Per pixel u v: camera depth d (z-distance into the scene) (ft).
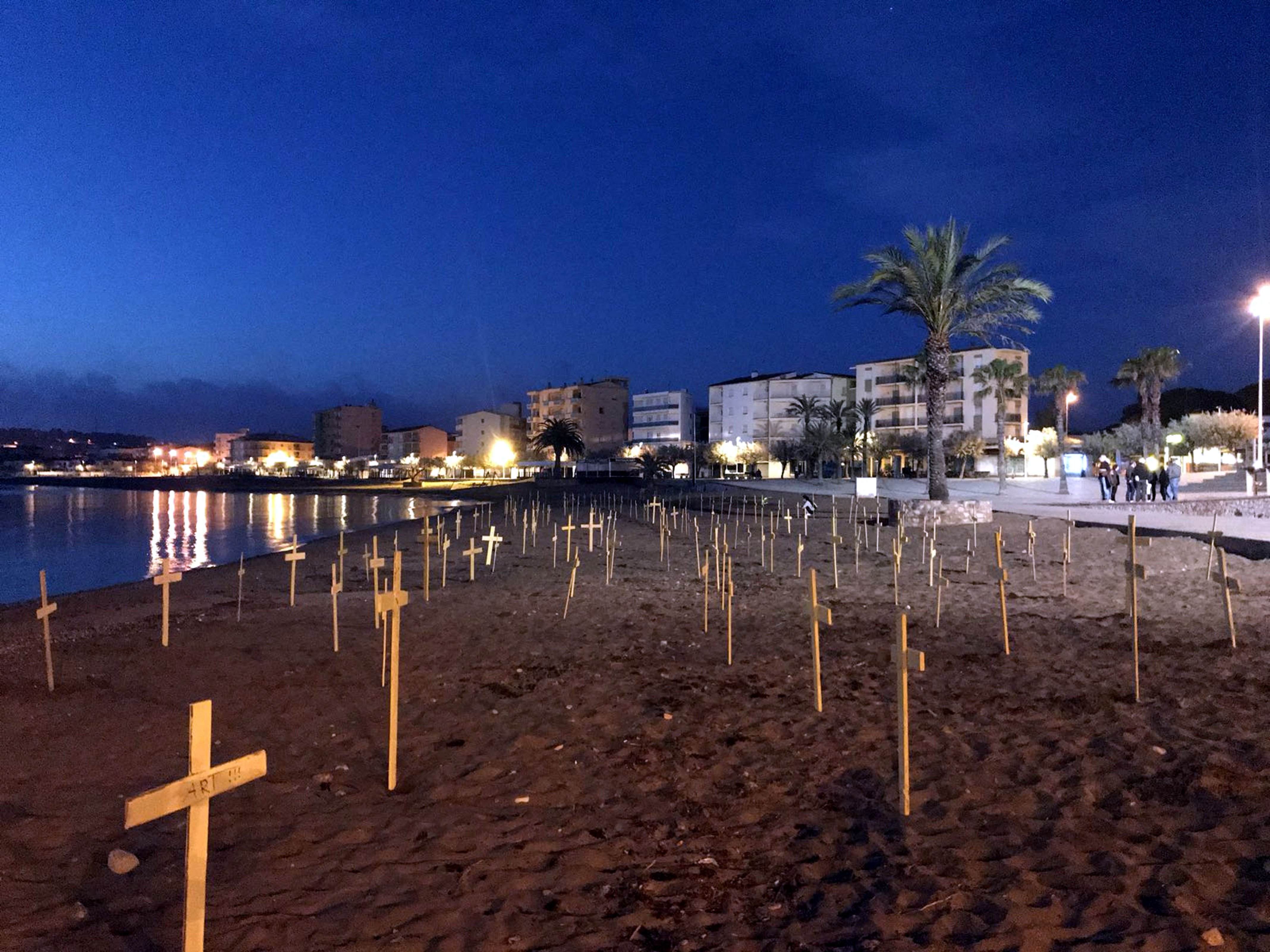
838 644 35.88
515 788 20.58
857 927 13.92
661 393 361.51
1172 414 305.32
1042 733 23.29
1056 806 18.49
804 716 25.67
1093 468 194.59
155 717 26.84
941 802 19.01
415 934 13.94
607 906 14.89
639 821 18.57
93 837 17.89
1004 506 106.52
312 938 13.78
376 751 23.54
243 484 433.48
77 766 22.33
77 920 14.37
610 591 54.70
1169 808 18.01
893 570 60.70
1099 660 31.42
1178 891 14.47
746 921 14.33
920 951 13.07
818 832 17.80
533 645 37.70
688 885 15.66
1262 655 30.86
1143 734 22.74
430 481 398.21
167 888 15.56
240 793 20.38
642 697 28.35
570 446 315.78
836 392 310.45
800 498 142.61
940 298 86.74
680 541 89.45
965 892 14.88
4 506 261.44
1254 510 94.58
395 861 16.70
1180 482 147.02
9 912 14.64
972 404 265.13
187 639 40.19
